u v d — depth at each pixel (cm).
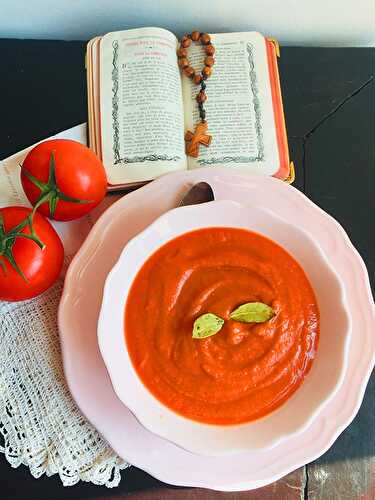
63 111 42
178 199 37
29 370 36
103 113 41
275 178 39
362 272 36
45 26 44
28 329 37
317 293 34
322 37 47
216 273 35
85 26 45
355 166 43
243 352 33
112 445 33
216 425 32
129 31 43
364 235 41
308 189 42
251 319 33
